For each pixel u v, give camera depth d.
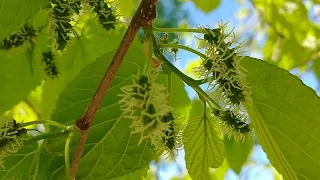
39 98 0.27
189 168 0.20
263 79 0.18
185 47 0.16
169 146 0.16
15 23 0.15
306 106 0.18
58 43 0.17
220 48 0.15
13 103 0.24
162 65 0.17
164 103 0.13
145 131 0.14
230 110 0.16
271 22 0.35
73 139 0.18
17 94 0.24
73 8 0.17
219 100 0.16
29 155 0.20
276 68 0.18
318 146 0.18
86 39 0.23
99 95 0.15
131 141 0.19
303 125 0.18
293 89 0.18
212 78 0.16
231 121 0.17
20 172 0.20
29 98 0.27
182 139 0.17
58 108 0.19
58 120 0.19
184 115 0.21
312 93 0.18
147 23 0.15
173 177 0.41
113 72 0.15
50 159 0.18
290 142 0.18
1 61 0.24
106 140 0.19
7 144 0.16
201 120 0.19
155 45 0.16
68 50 0.24
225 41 0.16
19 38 0.19
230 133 0.17
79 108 0.19
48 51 0.22
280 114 0.18
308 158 0.18
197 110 0.28
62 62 0.24
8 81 0.24
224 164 0.29
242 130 0.17
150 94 0.13
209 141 0.20
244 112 0.17
